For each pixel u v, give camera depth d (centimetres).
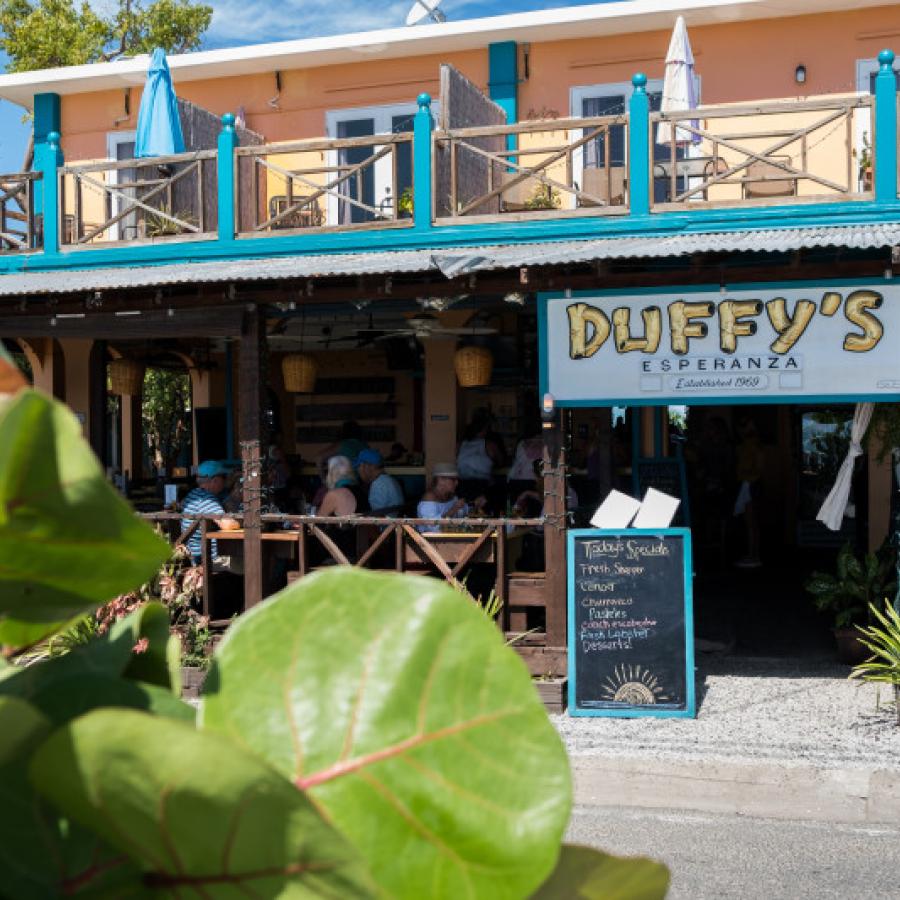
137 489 1467
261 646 63
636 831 548
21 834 53
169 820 50
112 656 66
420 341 1272
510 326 1223
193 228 1048
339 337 1274
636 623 708
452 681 62
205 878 51
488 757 61
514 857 59
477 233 951
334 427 1459
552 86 1264
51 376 1279
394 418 1440
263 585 834
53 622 61
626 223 909
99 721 49
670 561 707
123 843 52
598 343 761
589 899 65
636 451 1129
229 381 1409
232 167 1033
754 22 1201
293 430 1527
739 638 976
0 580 54
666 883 66
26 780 53
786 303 734
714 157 979
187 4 2214
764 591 1217
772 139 1184
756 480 1390
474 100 1093
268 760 61
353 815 60
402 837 60
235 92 1389
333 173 1343
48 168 1101
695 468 1450
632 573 709
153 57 1141
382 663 62
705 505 1443
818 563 1418
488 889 59
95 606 57
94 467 50
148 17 2202
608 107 1252
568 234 921
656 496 719
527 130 942
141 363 1343
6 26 2241
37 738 53
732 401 744
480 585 874
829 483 1516
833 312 729
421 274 804
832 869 494
